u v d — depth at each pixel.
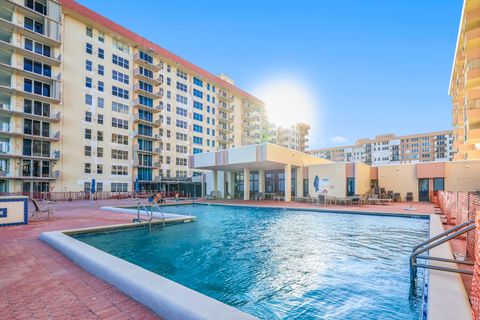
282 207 18.16
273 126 83.19
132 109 39.06
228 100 58.38
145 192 35.84
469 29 24.23
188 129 48.56
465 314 2.71
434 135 89.56
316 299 4.49
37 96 28.56
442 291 3.32
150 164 41.31
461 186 22.58
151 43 41.47
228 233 10.27
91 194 29.94
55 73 30.81
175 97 46.50
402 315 3.89
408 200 25.03
